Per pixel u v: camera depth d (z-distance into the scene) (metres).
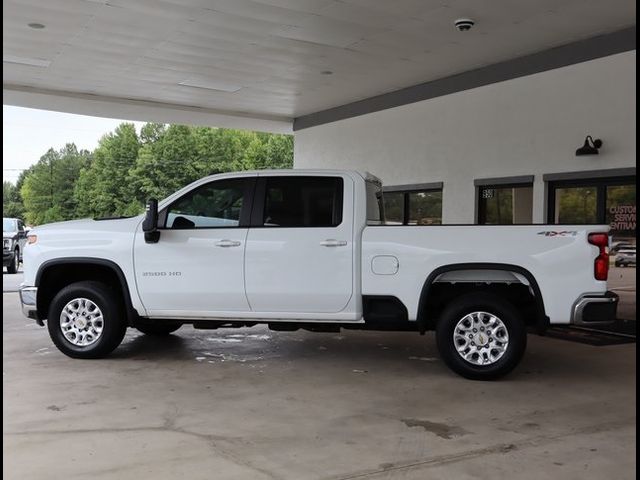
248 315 6.82
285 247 6.64
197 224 6.97
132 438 4.58
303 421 5.00
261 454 4.29
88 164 85.12
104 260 7.01
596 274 6.14
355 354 7.54
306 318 6.70
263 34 10.39
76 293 7.10
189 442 4.51
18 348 7.76
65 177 84.75
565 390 5.99
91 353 7.08
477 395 5.80
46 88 14.57
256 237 6.71
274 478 3.89
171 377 6.36
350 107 15.35
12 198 101.25
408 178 13.60
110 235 7.05
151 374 6.48
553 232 6.20
